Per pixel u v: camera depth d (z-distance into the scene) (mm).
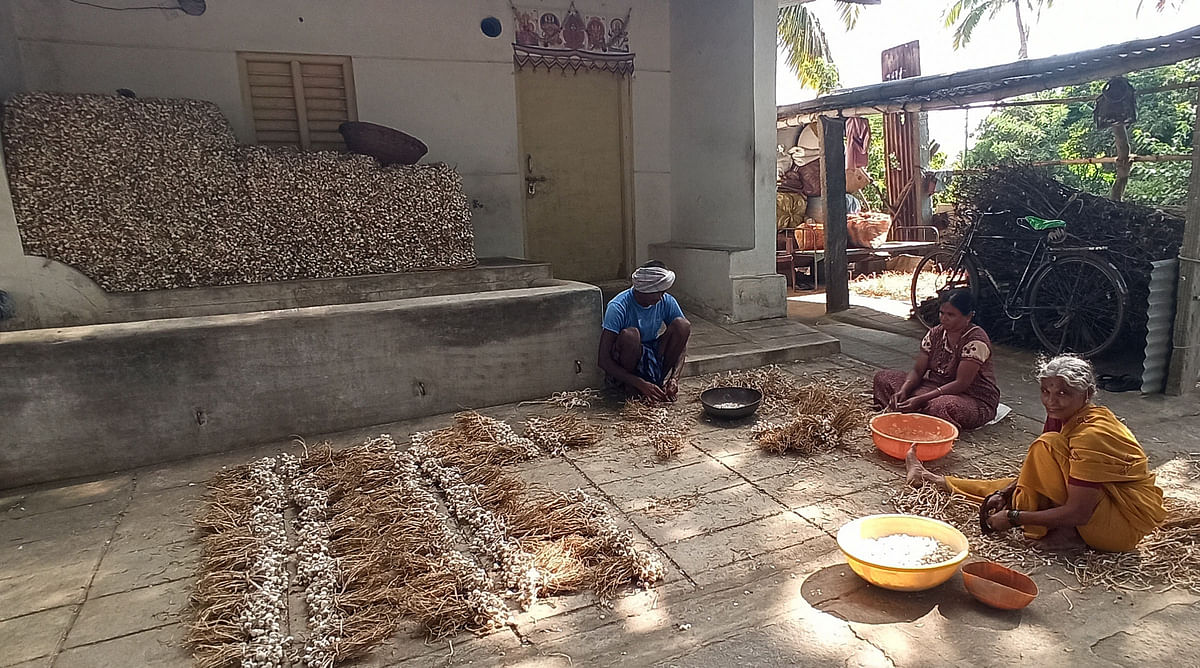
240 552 2693
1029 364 5320
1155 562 2480
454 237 5586
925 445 3344
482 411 4391
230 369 3818
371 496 3162
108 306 4543
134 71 5238
